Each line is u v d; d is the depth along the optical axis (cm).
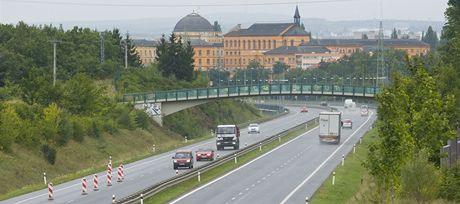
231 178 17575
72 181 17838
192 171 17438
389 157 11425
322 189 15438
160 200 13888
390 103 11750
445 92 15038
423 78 12912
